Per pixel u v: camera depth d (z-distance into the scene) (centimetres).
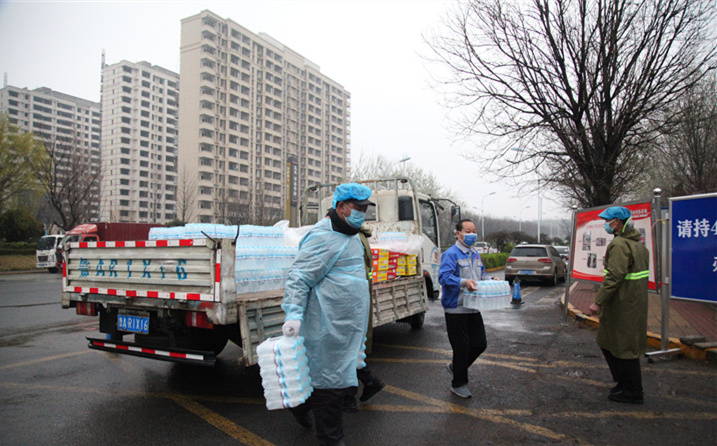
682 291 532
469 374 492
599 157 942
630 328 390
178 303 367
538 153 1016
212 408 397
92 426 354
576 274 797
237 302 352
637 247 396
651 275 588
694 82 847
